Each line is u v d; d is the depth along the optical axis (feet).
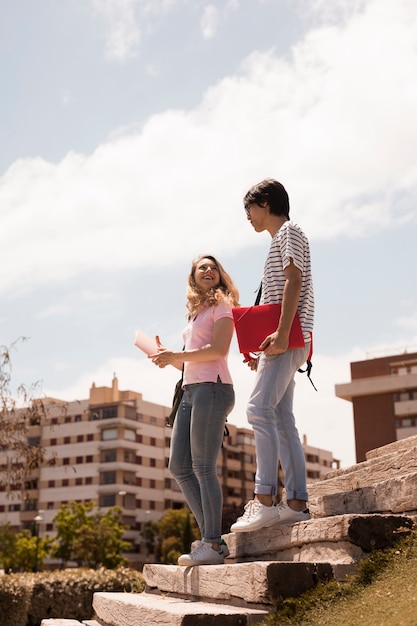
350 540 11.25
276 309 13.62
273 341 13.12
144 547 256.73
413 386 188.44
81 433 271.69
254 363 14.69
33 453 47.50
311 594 10.52
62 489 267.80
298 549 12.46
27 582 42.32
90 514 258.78
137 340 15.64
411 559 10.66
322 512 14.51
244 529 13.00
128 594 15.30
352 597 10.16
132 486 263.70
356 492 13.83
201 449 14.17
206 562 13.71
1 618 39.83
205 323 14.82
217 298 14.69
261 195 14.61
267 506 13.05
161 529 245.45
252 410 13.44
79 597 46.93
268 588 10.59
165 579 14.78
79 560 203.82
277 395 13.39
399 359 200.13
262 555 13.43
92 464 265.54
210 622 10.24
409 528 11.57
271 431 13.25
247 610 10.78
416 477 12.44
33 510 269.03
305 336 13.75
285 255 13.47
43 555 203.00
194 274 15.43
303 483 13.58
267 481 13.08
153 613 11.34
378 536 11.34
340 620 9.47
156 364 14.73
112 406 268.41
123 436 264.93
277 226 14.58
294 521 13.16
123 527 214.07
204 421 14.14
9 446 48.14
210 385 14.30
